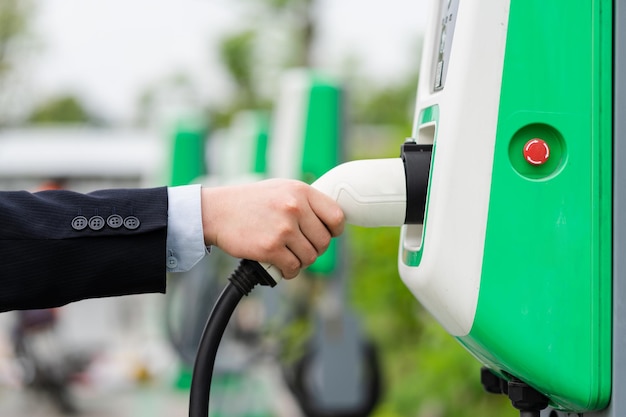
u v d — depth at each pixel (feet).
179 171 31.86
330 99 20.16
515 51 5.38
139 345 40.04
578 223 5.38
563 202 5.38
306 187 5.58
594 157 5.38
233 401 27.66
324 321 22.58
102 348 39.86
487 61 5.38
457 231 5.39
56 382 32.68
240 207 5.61
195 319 28.12
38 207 5.55
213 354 5.70
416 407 22.47
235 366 26.37
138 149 48.32
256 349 28.14
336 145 20.20
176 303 28.71
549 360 5.37
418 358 23.52
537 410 5.68
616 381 5.35
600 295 5.38
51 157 47.60
